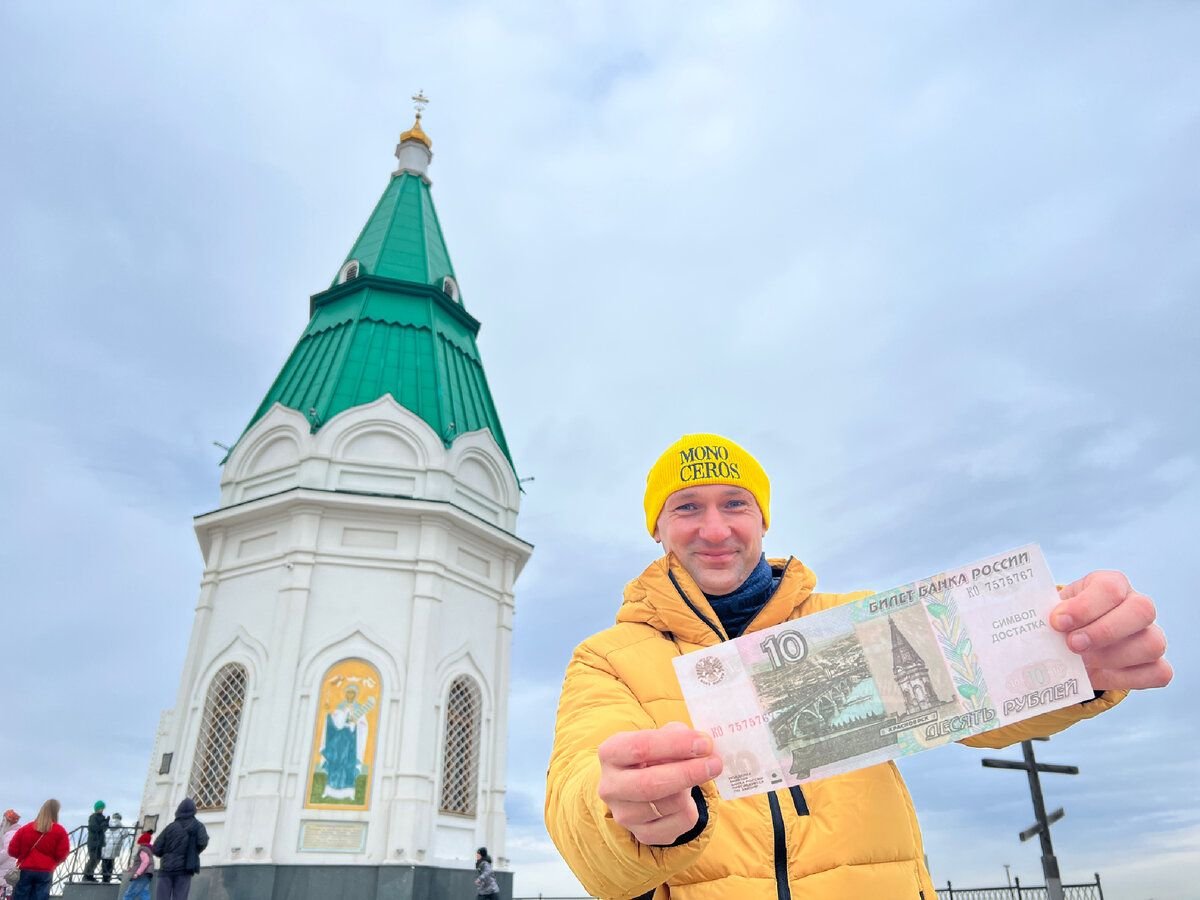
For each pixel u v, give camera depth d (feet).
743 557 8.07
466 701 54.34
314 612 50.90
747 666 5.81
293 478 56.49
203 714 50.34
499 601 59.62
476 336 76.74
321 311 70.44
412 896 44.06
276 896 42.83
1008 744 6.65
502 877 51.39
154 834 46.88
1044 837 28.99
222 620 53.31
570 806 5.24
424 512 54.65
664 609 7.52
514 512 64.34
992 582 5.91
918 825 7.32
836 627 5.94
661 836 4.53
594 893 5.41
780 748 5.56
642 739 4.40
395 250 72.38
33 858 32.50
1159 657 5.59
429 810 47.55
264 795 44.96
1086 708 6.06
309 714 47.88
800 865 6.15
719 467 8.27
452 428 60.85
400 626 51.80
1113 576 5.71
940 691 5.65
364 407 58.29
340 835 45.37
